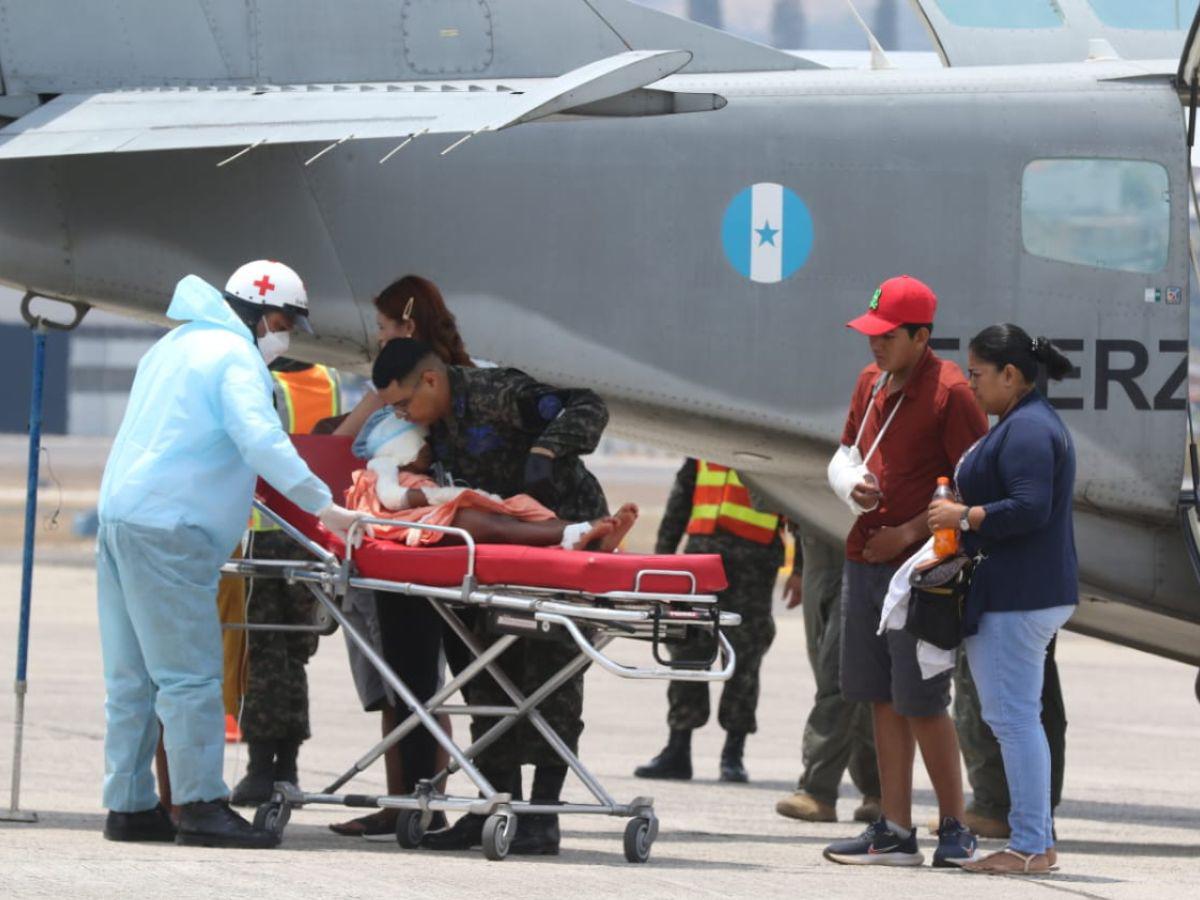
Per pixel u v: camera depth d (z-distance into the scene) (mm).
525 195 26781
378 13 27094
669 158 26891
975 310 27031
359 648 22047
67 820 23906
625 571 20109
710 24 27922
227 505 21047
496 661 22453
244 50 26875
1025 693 21609
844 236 26984
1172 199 27109
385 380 21609
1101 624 28969
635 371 26812
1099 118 27188
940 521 21328
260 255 26609
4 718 37469
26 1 26344
